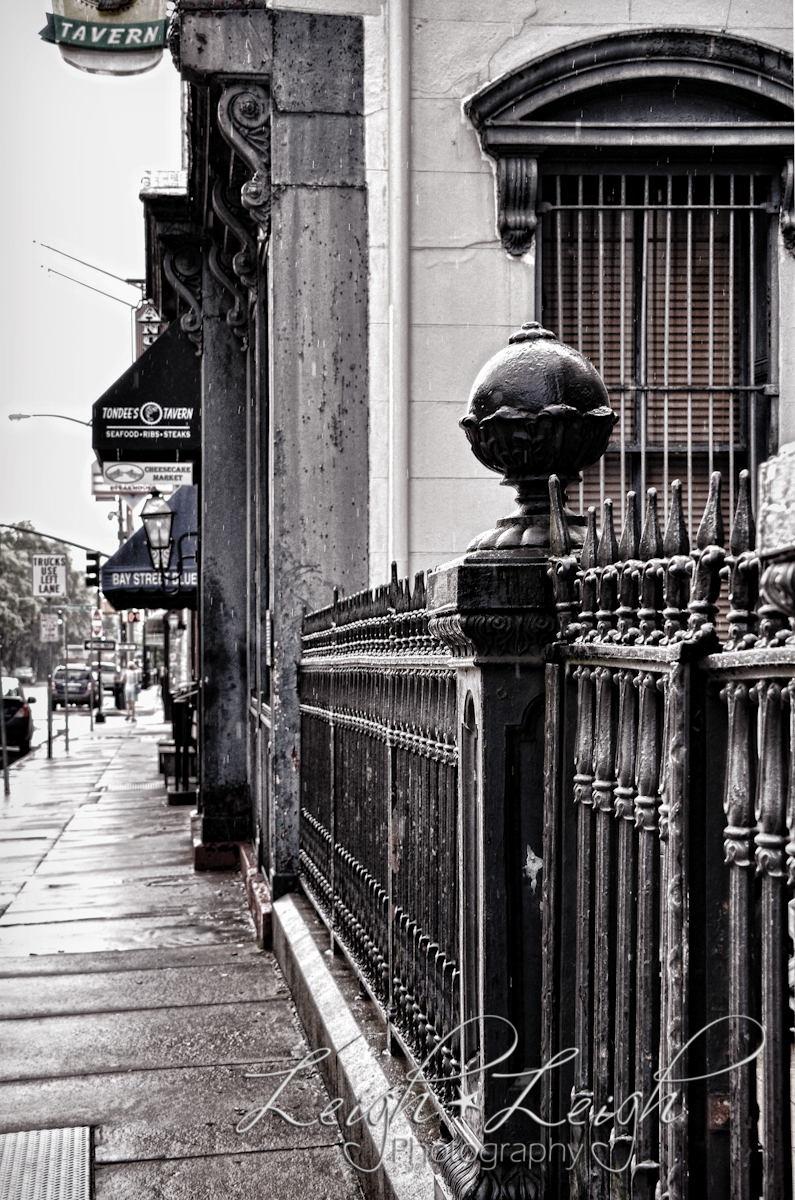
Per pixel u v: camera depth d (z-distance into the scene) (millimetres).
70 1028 6422
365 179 7809
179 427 12641
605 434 3080
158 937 8695
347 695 5660
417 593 3748
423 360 7801
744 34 7918
